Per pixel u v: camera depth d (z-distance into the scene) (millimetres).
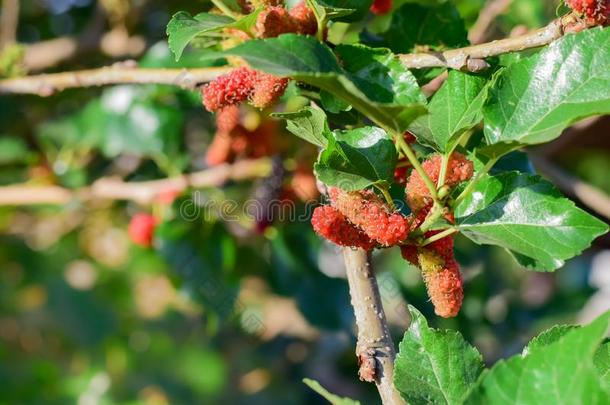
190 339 1479
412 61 559
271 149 797
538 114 517
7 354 1438
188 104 854
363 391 1273
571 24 536
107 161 1076
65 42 1061
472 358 537
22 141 1092
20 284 1499
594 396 466
